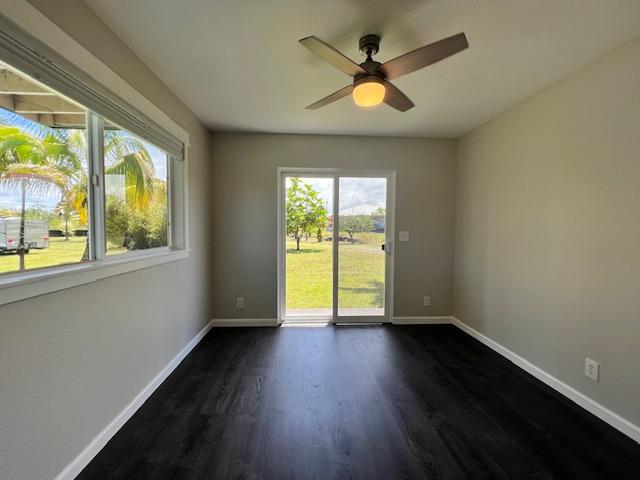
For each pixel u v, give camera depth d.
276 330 3.34
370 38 1.65
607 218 1.79
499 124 2.78
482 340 3.04
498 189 2.80
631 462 1.50
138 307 1.90
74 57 1.32
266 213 3.43
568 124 2.06
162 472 1.41
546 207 2.24
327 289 3.63
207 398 2.02
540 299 2.30
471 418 1.84
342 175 3.56
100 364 1.55
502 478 1.41
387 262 3.64
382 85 1.57
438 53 1.40
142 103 1.88
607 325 1.79
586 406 1.92
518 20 1.53
